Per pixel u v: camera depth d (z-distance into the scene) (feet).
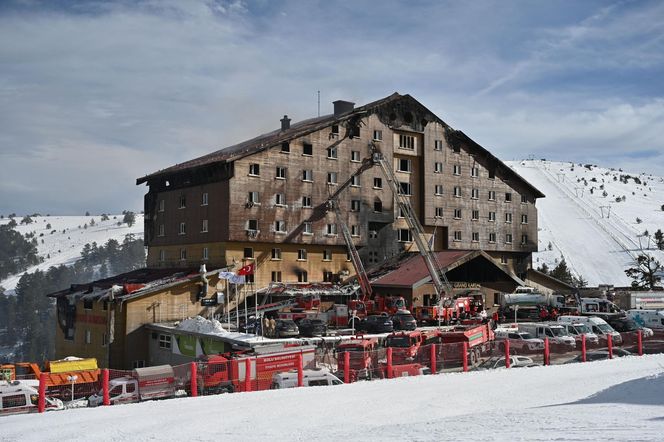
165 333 168.25
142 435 59.21
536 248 278.26
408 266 213.05
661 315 183.83
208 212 202.80
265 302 192.24
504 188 270.05
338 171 219.41
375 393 80.43
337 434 53.16
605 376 92.22
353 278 219.00
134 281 200.13
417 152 242.58
